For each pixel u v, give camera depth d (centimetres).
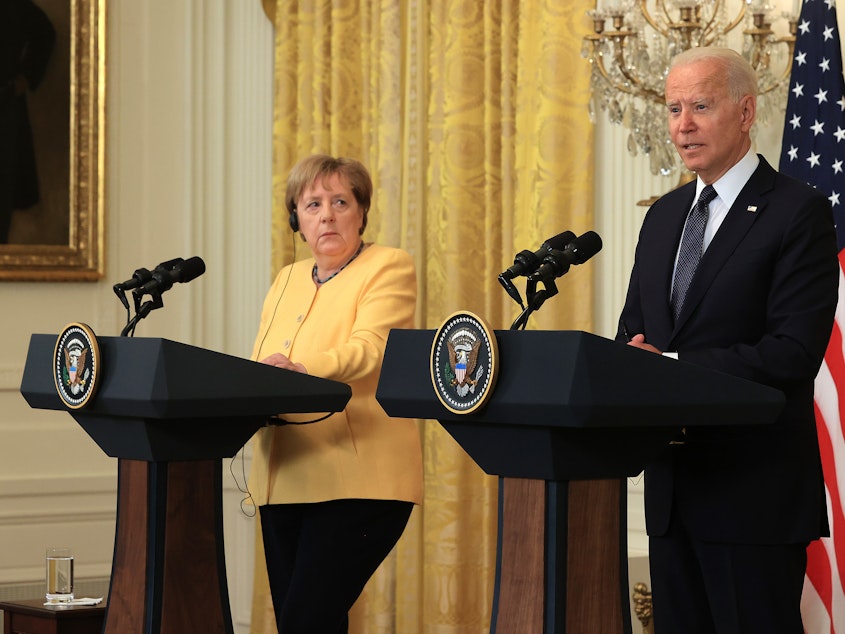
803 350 406
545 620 346
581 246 373
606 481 357
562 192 736
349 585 505
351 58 877
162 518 425
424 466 797
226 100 958
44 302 907
